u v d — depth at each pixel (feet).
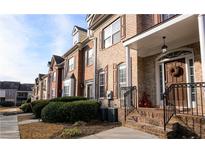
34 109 43.34
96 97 43.01
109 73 39.32
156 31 23.11
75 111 31.94
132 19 34.01
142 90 32.14
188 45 26.66
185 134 17.72
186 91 26.40
